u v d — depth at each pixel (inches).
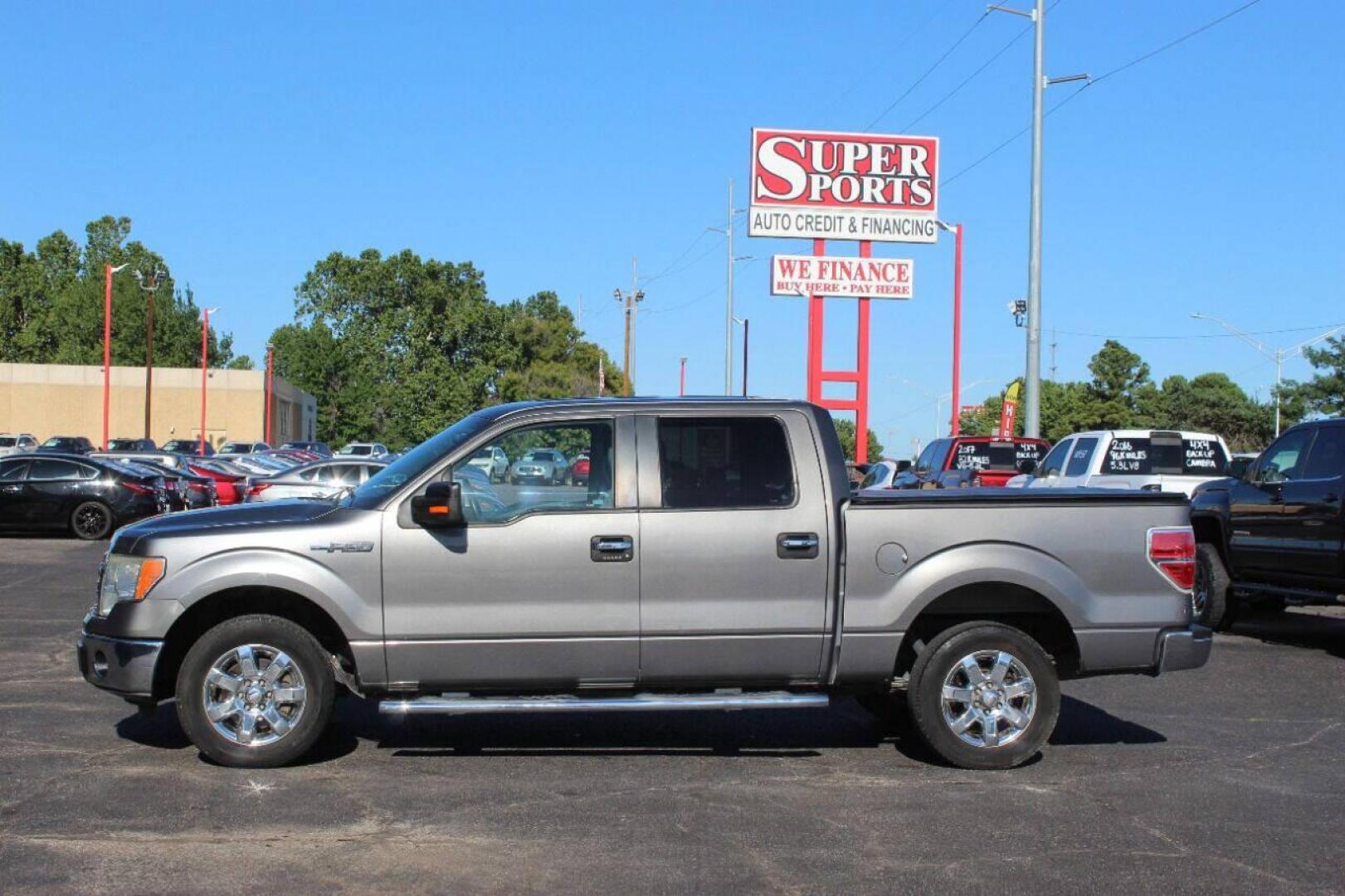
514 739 313.7
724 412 288.2
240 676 277.3
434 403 3612.2
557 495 282.8
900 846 230.5
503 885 207.6
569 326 4165.8
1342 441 466.6
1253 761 300.2
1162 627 289.1
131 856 219.3
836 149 1501.0
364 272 3722.9
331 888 205.5
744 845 229.9
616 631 277.9
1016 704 289.0
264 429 2935.5
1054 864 221.9
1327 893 209.3
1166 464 673.6
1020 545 286.4
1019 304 1688.0
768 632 281.3
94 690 362.6
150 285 2464.3
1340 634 525.7
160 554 275.0
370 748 301.9
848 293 1519.4
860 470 1045.8
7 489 927.0
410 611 275.0
